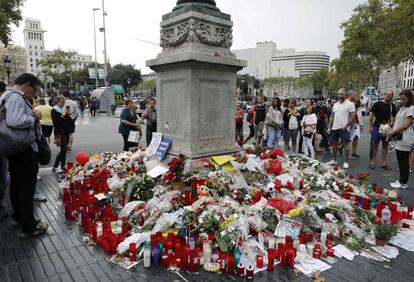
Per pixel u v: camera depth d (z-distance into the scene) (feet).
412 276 11.03
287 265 11.37
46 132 30.94
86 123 75.97
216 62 18.34
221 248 11.48
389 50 91.30
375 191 18.78
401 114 21.42
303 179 18.29
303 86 327.26
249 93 295.28
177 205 14.38
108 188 17.40
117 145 41.39
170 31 19.63
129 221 14.14
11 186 14.14
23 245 12.91
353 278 10.80
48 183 22.15
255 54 452.76
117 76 215.92
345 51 123.65
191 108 18.13
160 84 20.22
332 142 28.99
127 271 10.98
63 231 14.23
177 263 11.19
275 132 33.53
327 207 14.88
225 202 14.34
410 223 15.40
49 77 199.11
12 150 12.42
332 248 12.28
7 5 85.66
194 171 17.26
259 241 12.59
